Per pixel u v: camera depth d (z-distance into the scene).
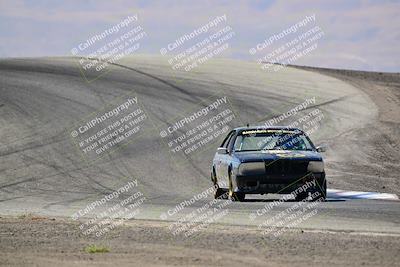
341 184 78.62
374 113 128.88
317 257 31.34
